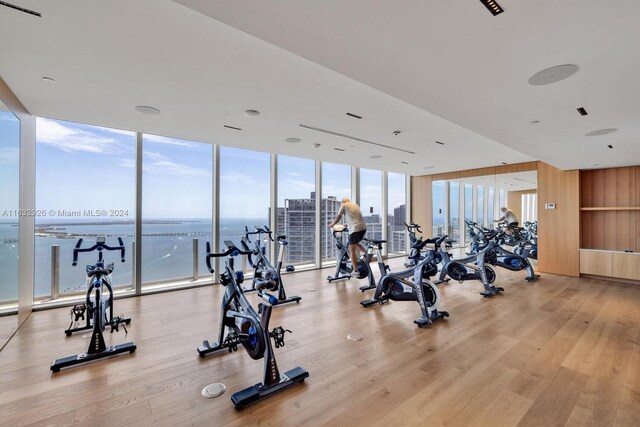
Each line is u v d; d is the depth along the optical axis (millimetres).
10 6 1613
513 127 3184
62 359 2439
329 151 5422
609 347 2787
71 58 2205
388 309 3904
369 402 1991
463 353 2674
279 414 1873
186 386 2166
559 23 1474
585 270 5738
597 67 1922
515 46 1692
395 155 5777
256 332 2158
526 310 3859
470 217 7477
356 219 5023
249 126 3904
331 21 1479
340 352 2689
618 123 3027
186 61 2256
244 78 2549
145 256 4602
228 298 2654
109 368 2408
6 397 2029
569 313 3736
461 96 2410
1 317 2957
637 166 5453
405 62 1890
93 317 2811
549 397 2041
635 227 5484
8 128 2865
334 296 4508
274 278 4086
